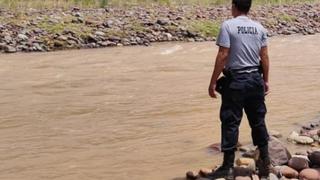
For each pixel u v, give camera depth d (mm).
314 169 6383
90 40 20125
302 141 7727
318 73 14547
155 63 16281
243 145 7625
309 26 27500
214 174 6168
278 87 12414
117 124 9086
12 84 12797
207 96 11391
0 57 17062
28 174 6664
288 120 9211
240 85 5820
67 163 7070
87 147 7789
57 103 10773
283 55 18422
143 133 8508
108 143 7984
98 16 23359
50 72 14523
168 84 12852
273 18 27938
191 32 22641
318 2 36312
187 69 15195
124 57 17453
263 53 5969
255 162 6410
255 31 5914
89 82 13125
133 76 13992
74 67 15398
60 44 19188
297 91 11930
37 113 9922
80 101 10961
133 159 7203
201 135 8367
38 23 20844
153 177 6496
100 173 6668
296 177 6203
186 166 6887
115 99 11133
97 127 8906
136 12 25203
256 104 5996
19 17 21672
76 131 8664
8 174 6660
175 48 19812
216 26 24156
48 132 8617
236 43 5828
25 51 18328
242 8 5938
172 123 9133
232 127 5984
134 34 21406
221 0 31672
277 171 6199
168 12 25922
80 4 26453
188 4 29875
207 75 14164
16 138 8273
